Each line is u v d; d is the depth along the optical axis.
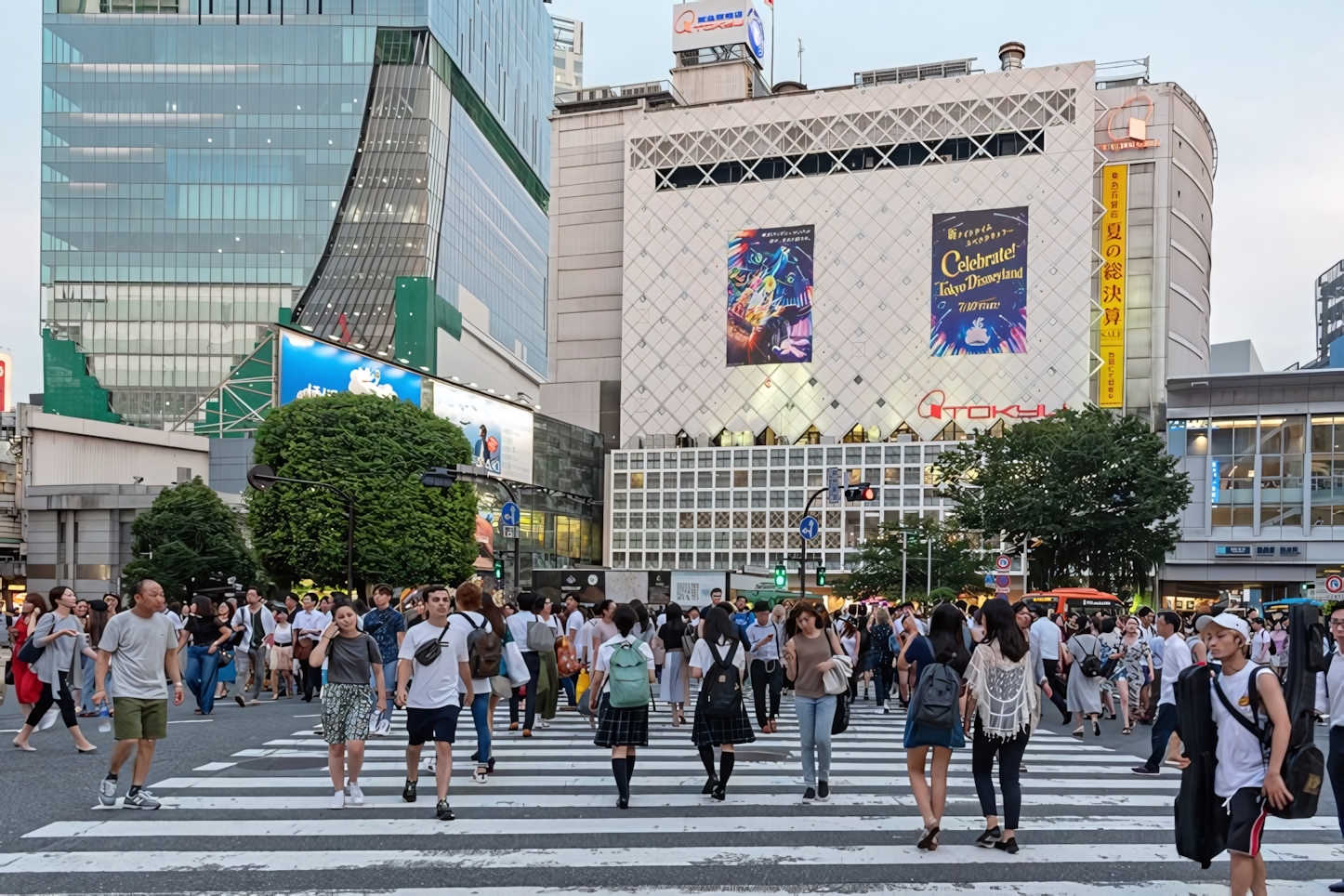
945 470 47.81
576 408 97.81
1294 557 63.84
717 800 10.30
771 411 89.50
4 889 6.91
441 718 9.34
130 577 46.84
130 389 106.50
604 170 99.19
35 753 12.91
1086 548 43.41
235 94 109.12
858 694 25.84
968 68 91.06
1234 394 65.81
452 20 116.81
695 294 92.38
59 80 108.88
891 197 87.88
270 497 42.56
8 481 59.06
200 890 6.93
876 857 7.99
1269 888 7.45
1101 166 84.50
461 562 46.97
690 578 44.19
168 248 107.81
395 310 105.56
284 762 12.43
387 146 109.00
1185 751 6.55
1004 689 8.23
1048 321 83.62
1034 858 8.02
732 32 97.00
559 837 8.57
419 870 7.48
